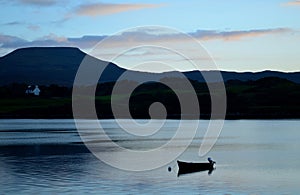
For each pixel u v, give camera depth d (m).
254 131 133.88
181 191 41.41
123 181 46.09
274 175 50.38
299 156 69.81
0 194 40.09
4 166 57.75
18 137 110.06
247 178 48.25
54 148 82.38
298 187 43.34
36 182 45.62
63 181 46.09
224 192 41.16
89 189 42.06
